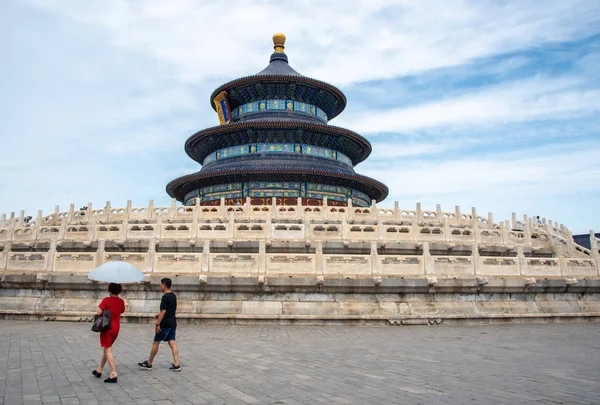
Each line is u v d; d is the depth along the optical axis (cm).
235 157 7288
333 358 1659
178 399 1123
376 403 1098
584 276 3078
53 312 2645
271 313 2594
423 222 4303
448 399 1130
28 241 3734
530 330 2458
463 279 2736
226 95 7925
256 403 1094
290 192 6762
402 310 2655
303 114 7800
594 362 1603
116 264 1442
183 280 2611
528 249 3828
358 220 4166
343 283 2634
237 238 3462
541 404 1088
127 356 1669
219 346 1898
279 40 8725
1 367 1458
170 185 7388
